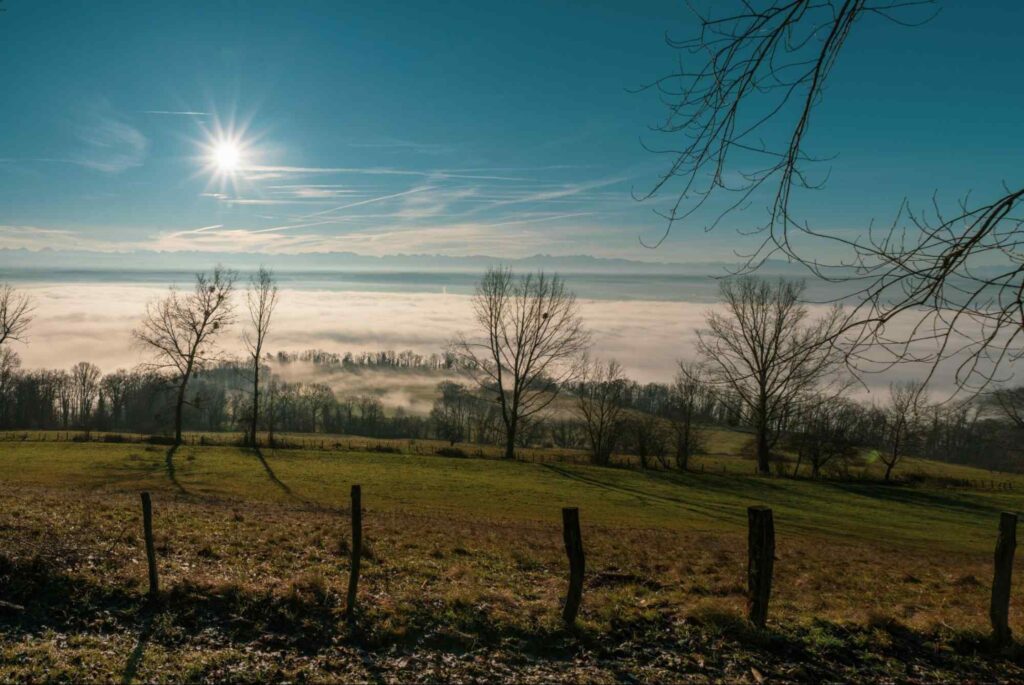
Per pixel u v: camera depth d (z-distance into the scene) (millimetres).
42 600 10312
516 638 9758
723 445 86875
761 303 45094
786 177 4672
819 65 4613
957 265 4309
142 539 14891
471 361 68375
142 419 103625
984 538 37594
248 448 59531
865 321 4391
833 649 9531
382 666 8883
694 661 9188
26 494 24875
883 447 63188
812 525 38375
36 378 110938
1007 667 9266
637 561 19562
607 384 65750
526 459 62219
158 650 9016
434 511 33469
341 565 14453
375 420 122812
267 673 8523
